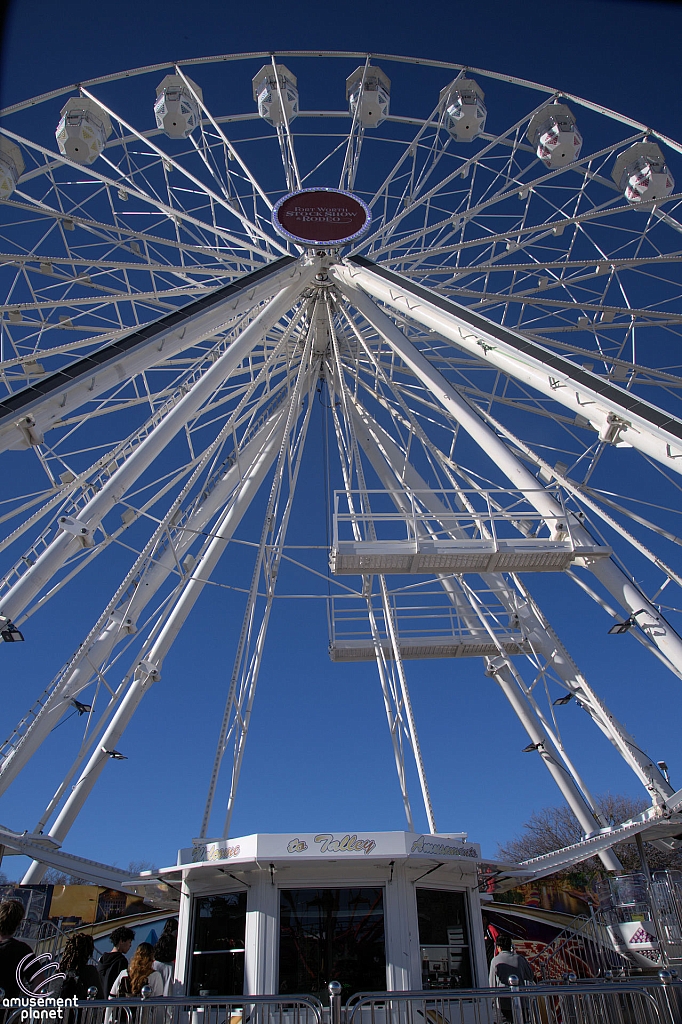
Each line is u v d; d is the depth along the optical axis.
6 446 12.73
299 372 20.03
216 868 9.91
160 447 14.03
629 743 14.48
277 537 17.86
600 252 20.38
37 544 14.38
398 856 9.45
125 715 18.12
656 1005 6.67
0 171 19.16
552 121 22.81
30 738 12.85
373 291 17.22
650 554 13.32
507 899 19.19
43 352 15.50
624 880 15.61
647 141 22.86
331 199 19.44
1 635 12.12
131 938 8.85
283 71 24.69
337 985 6.25
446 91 22.86
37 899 15.84
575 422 18.61
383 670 18.19
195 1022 8.96
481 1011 9.35
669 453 12.27
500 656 20.11
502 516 13.12
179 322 15.15
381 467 21.34
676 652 12.60
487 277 19.59
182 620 19.06
